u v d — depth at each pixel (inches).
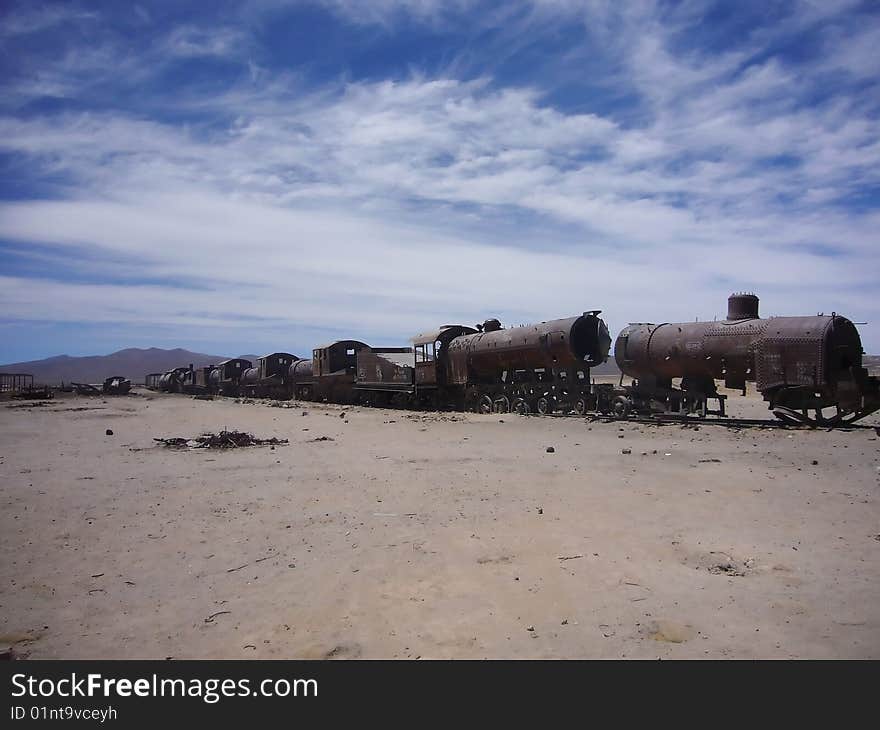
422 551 317.1
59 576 291.0
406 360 1524.4
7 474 569.9
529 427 925.2
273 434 917.8
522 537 337.4
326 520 384.8
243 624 236.1
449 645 215.2
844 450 618.5
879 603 239.6
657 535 335.0
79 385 2942.9
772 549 306.5
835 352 784.3
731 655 203.9
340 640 220.8
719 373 888.9
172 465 617.6
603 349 1054.4
